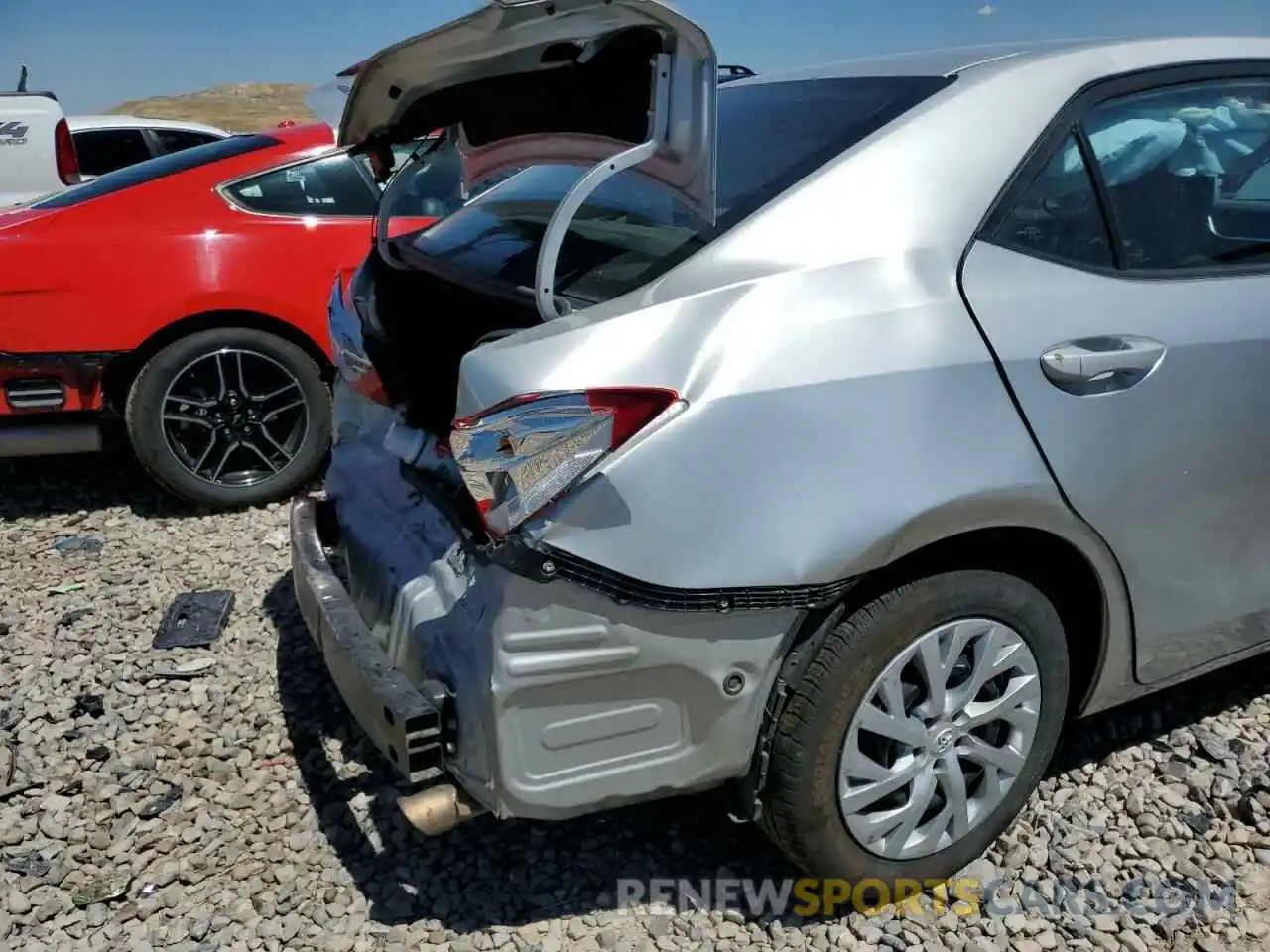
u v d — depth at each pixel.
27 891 2.45
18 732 2.98
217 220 4.34
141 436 4.32
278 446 4.55
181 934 2.33
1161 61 2.52
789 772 2.14
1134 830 2.60
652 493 1.88
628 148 2.07
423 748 2.00
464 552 2.07
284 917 2.38
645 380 1.89
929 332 2.07
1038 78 2.36
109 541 4.27
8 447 4.25
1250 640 2.75
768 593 1.96
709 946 2.29
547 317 2.00
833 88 2.60
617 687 1.98
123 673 3.27
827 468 1.97
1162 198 2.46
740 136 2.48
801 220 2.10
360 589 2.43
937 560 2.18
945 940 2.31
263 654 3.40
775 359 1.96
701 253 2.07
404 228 4.58
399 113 2.47
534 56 2.11
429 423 2.23
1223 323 2.40
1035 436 2.15
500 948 2.29
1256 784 2.72
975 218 2.20
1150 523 2.35
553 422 1.84
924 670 2.21
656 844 2.57
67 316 4.14
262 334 4.39
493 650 1.92
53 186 7.52
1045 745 2.46
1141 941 2.29
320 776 2.83
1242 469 2.46
